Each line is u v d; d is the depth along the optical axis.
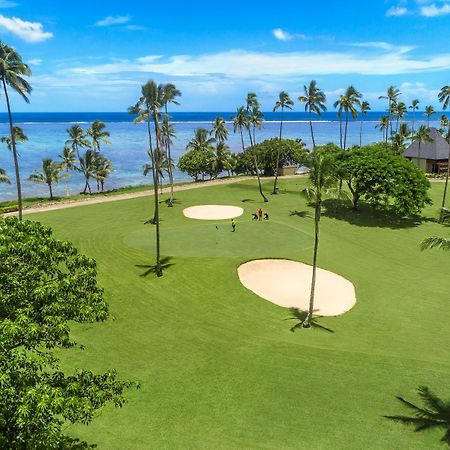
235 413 21.22
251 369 25.53
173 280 39.47
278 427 20.12
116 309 33.88
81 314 15.84
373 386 23.75
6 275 14.30
